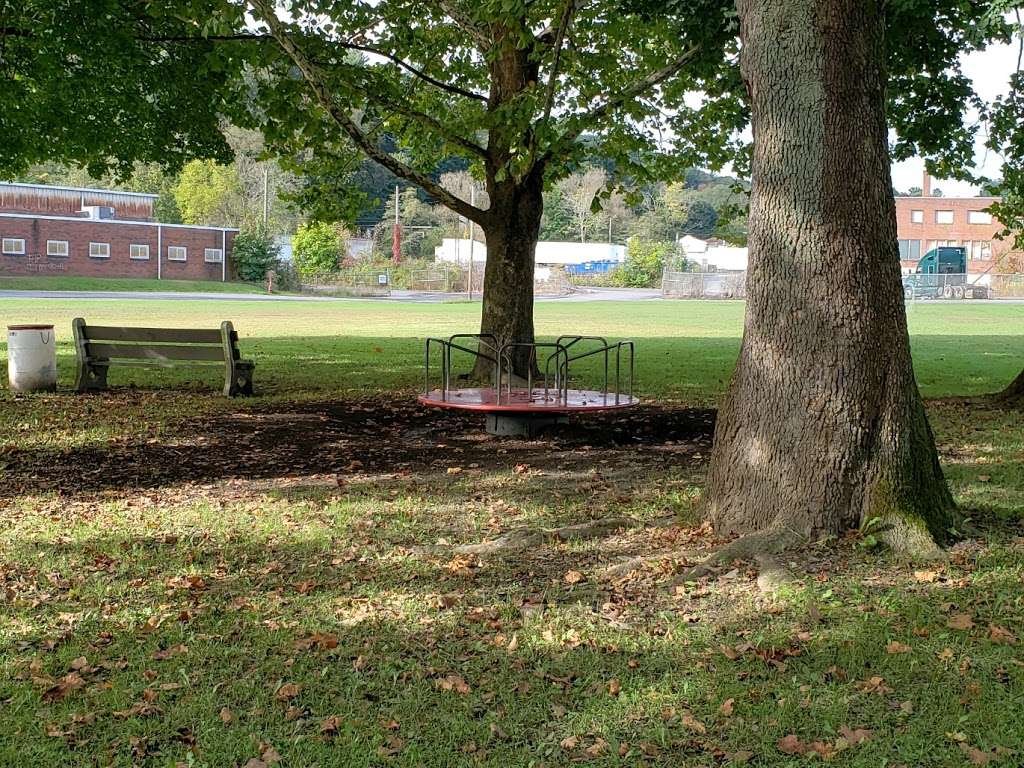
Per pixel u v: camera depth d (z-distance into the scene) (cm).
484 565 640
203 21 1423
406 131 1955
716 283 7206
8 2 1542
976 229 9100
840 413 650
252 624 533
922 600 554
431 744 405
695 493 844
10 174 1897
